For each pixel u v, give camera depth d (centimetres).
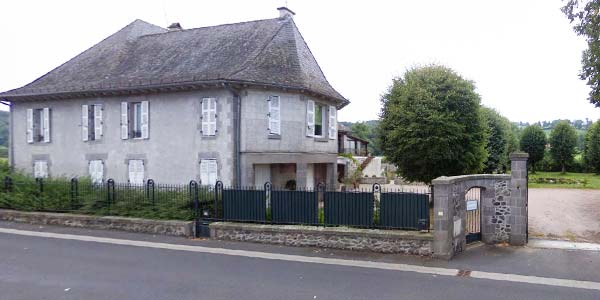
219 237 1283
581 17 1377
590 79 1577
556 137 5484
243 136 1684
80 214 1505
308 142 1891
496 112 3123
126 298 780
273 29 2005
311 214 1229
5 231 1416
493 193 1252
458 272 951
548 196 2581
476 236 1265
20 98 2098
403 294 802
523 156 1218
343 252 1127
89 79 2034
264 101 1736
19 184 1669
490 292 818
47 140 2084
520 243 1222
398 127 1855
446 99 1811
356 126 6469
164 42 2156
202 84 1670
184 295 795
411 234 1092
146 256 1089
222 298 779
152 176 1844
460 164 1839
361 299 775
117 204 1459
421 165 1877
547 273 950
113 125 1931
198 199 1363
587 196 2577
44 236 1340
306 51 2116
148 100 1856
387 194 1148
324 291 818
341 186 2605
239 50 1900
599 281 895
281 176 2002
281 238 1212
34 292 814
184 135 1777
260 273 937
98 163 1966
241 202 1307
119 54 2181
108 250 1155
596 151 5044
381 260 1048
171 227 1340
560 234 1384
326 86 2078
